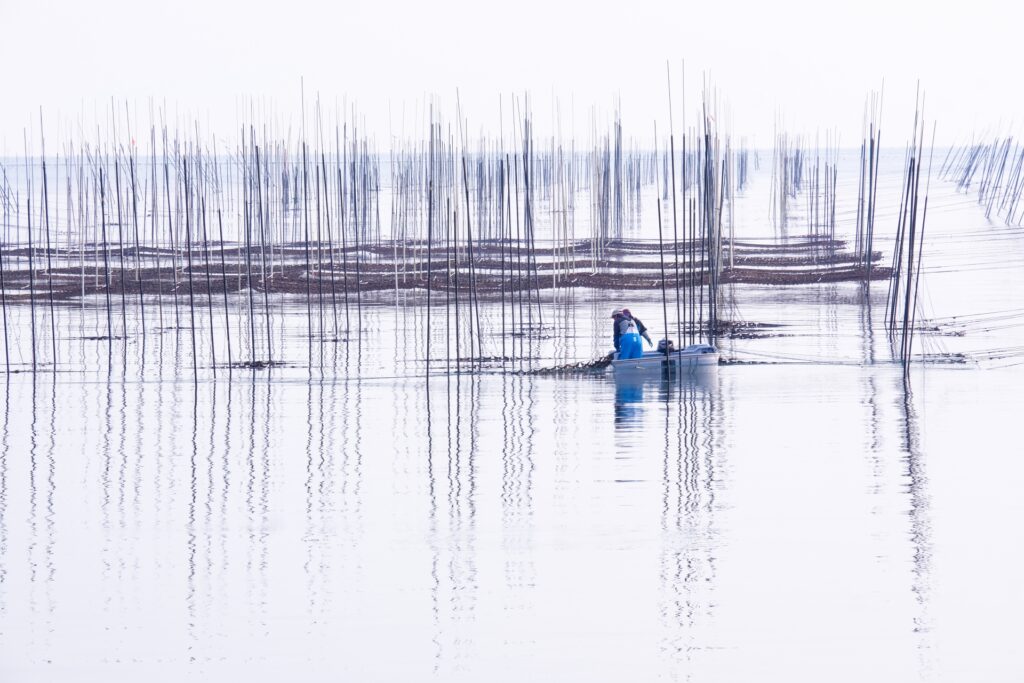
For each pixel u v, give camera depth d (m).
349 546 38.22
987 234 159.25
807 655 29.00
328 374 72.75
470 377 71.38
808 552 36.72
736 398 63.25
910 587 33.50
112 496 44.66
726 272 111.38
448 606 32.62
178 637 30.53
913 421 56.06
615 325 71.75
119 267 123.75
